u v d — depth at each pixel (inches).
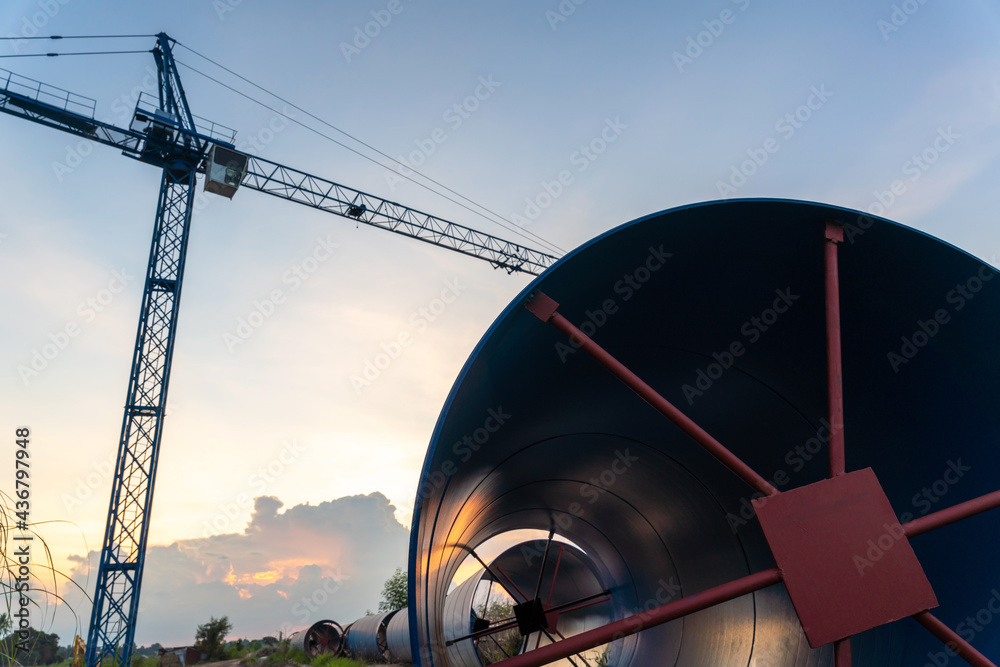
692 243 318.0
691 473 514.0
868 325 359.3
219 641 1923.0
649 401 297.1
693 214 299.0
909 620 374.6
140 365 1397.6
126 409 1363.2
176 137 1537.9
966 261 312.3
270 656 1612.9
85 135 1485.0
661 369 418.3
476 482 454.0
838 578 270.4
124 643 1209.4
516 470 523.8
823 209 309.7
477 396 320.8
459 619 931.3
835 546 275.6
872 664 393.4
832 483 286.8
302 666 1380.4
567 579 1064.2
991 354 334.3
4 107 1393.9
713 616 568.1
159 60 1658.5
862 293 348.2
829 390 302.2
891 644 382.9
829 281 310.8
